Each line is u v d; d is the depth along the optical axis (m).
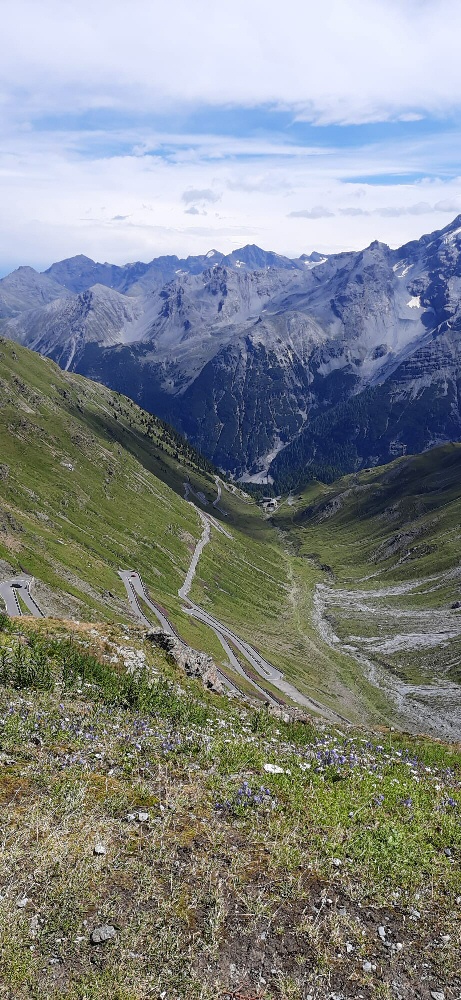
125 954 7.98
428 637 175.12
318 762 15.81
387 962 8.66
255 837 11.02
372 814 12.86
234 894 9.42
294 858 10.51
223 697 29.44
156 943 8.23
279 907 9.33
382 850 11.22
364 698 137.00
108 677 20.92
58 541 152.25
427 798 14.58
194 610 172.00
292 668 142.62
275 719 23.98
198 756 14.47
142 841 10.32
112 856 9.75
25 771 11.80
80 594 117.38
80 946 8.00
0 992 7.15
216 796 12.32
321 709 112.00
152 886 9.23
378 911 9.69
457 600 198.75
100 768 12.72
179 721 18.14
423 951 8.96
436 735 115.62
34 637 24.58
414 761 19.17
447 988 8.35
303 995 7.88
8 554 116.50
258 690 100.12
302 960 8.39
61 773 11.98
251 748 16.09
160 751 14.26
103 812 10.95
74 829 10.29
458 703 129.62
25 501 184.38
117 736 14.75
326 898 9.66
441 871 11.02
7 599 92.50
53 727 14.30
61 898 8.68
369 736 27.97
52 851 9.55
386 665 161.12
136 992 7.46
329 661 163.88
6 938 7.84
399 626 190.12
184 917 8.76
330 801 13.00
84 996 7.30
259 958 8.34
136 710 18.30
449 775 17.83
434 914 9.82
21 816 10.32
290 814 12.15
